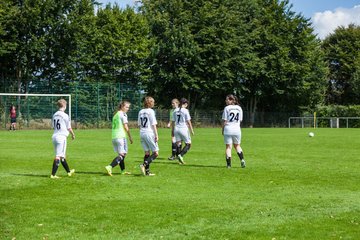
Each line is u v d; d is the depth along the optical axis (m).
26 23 45.22
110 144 25.08
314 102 67.06
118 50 51.03
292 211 8.64
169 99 57.91
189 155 19.50
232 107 15.18
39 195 10.16
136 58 52.56
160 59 55.25
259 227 7.53
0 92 46.38
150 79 54.56
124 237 7.00
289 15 63.31
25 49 45.28
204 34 55.03
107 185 11.52
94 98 49.28
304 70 60.88
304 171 14.36
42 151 20.62
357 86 68.31
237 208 8.88
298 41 62.19
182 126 17.06
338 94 75.44
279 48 60.28
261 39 60.66
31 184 11.60
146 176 13.15
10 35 45.38
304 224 7.70
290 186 11.49
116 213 8.45
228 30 56.16
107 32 51.28
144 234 7.17
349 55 73.12
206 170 14.59
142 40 52.81
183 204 9.22
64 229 7.42
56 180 12.26
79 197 9.94
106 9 53.09
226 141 15.25
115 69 51.75
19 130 43.56
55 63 48.91
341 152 21.00
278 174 13.68
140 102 52.16
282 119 65.81
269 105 68.06
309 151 21.53
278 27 61.44
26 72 47.34
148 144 13.34
